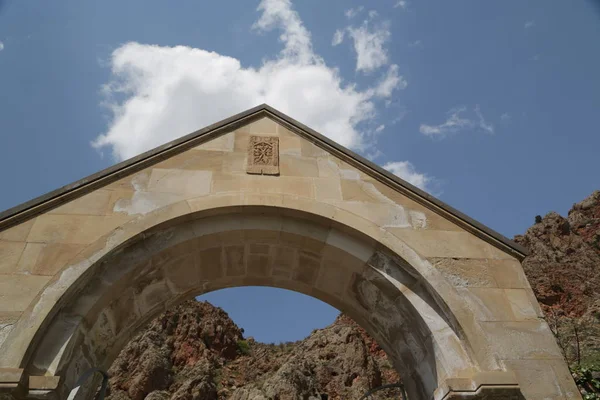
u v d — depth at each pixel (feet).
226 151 27.35
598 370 32.24
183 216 23.76
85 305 20.80
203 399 96.73
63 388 19.88
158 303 27.04
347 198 26.02
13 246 21.58
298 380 89.66
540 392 19.85
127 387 104.94
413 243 24.50
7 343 18.16
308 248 25.62
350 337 109.60
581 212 183.83
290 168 26.96
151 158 26.03
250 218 25.11
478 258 24.44
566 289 139.54
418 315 22.75
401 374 26.84
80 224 22.84
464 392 19.54
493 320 21.99
